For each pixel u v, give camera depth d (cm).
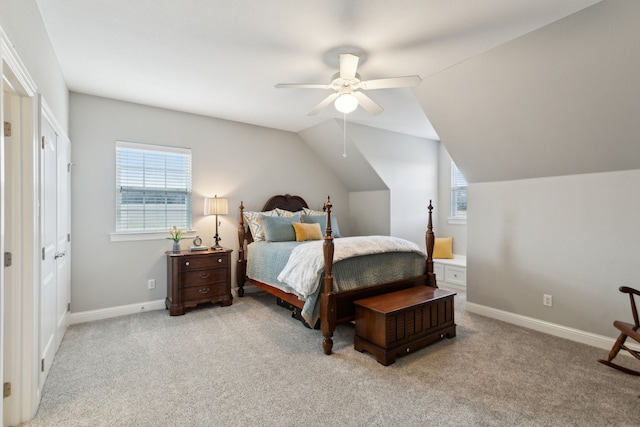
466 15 209
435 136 545
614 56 218
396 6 200
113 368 249
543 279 329
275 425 185
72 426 184
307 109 405
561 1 195
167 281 397
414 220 546
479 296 383
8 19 148
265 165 489
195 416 193
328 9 204
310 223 465
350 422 188
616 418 190
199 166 428
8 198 182
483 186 379
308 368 250
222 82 322
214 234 440
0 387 132
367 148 482
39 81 205
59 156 274
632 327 232
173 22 220
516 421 188
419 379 233
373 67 286
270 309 395
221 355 271
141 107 386
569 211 311
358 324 281
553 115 276
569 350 282
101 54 265
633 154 264
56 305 267
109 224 365
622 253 280
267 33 232
